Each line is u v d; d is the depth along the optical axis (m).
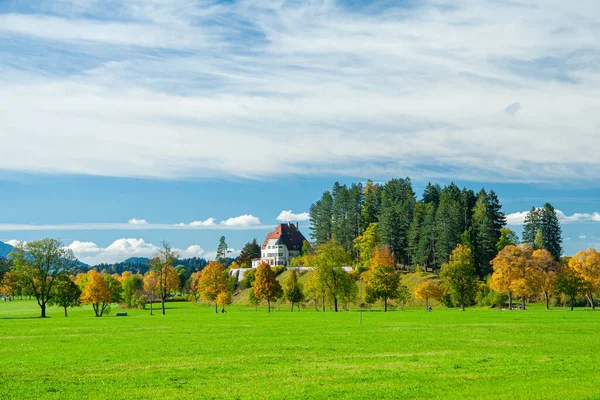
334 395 28.97
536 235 182.38
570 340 51.91
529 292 123.06
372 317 89.25
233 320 86.69
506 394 27.73
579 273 118.94
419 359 40.94
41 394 30.44
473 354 43.28
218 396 29.30
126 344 52.84
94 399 29.05
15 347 51.81
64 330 70.31
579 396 26.86
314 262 130.50
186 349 48.22
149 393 30.28
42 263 117.38
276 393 29.62
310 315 100.50
